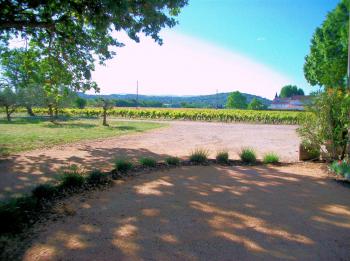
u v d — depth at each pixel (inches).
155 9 295.0
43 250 128.6
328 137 311.6
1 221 144.8
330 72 872.3
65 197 198.5
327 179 251.8
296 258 123.0
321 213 172.9
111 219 162.1
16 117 1278.3
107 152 396.8
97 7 260.8
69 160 334.6
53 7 293.1
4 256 123.2
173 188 221.3
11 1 278.5
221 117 1344.7
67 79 450.9
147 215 167.9
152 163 295.7
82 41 378.6
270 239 139.5
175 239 138.7
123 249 129.4
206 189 219.0
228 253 126.3
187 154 384.8
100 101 901.8
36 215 166.9
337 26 956.0
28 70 450.0
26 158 342.6
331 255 126.0
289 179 250.5
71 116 1473.9
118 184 231.6
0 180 245.4
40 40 399.5
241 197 200.8
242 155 329.4
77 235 142.8
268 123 1240.2
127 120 1224.8
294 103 3348.9
